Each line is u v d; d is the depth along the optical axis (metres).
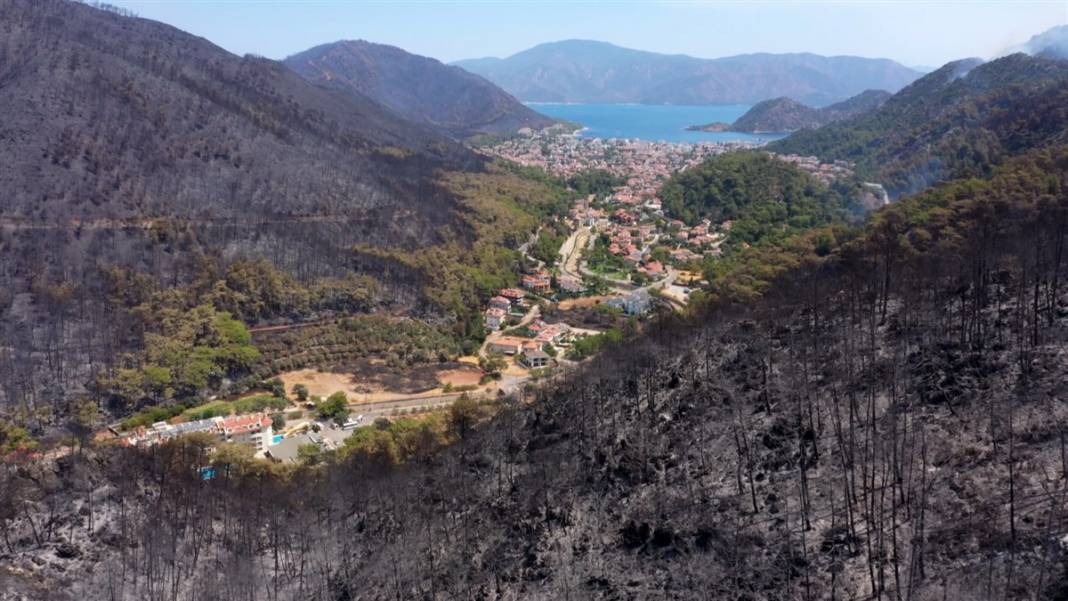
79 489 120.44
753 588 87.56
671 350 144.75
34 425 166.12
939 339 118.31
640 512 103.62
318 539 113.12
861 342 121.50
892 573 82.19
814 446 104.50
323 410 182.75
